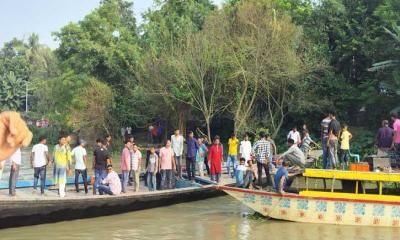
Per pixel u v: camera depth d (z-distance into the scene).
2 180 20.20
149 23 36.06
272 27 29.02
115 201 14.66
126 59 38.09
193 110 33.22
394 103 28.69
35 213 12.91
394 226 13.39
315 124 31.97
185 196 17.06
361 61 31.70
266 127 31.53
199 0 39.41
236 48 29.84
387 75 28.69
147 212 15.40
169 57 30.44
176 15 36.25
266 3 30.33
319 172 13.91
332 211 13.66
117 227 13.09
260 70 29.03
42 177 15.56
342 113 31.39
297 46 30.17
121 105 37.44
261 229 13.03
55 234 12.10
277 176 14.12
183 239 11.74
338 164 18.81
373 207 13.47
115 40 40.19
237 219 14.44
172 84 30.66
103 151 15.75
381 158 16.30
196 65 29.58
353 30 31.33
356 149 27.66
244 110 30.50
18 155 14.57
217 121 36.22
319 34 32.12
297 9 33.88
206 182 19.05
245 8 29.84
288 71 28.78
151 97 32.56
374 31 30.14
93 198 14.06
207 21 31.03
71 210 13.70
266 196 14.22
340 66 32.28
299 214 13.89
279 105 30.92
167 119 34.31
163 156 17.69
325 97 30.70
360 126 31.34
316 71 30.84
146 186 19.14
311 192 13.75
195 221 14.03
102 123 36.66
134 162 16.92
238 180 17.28
